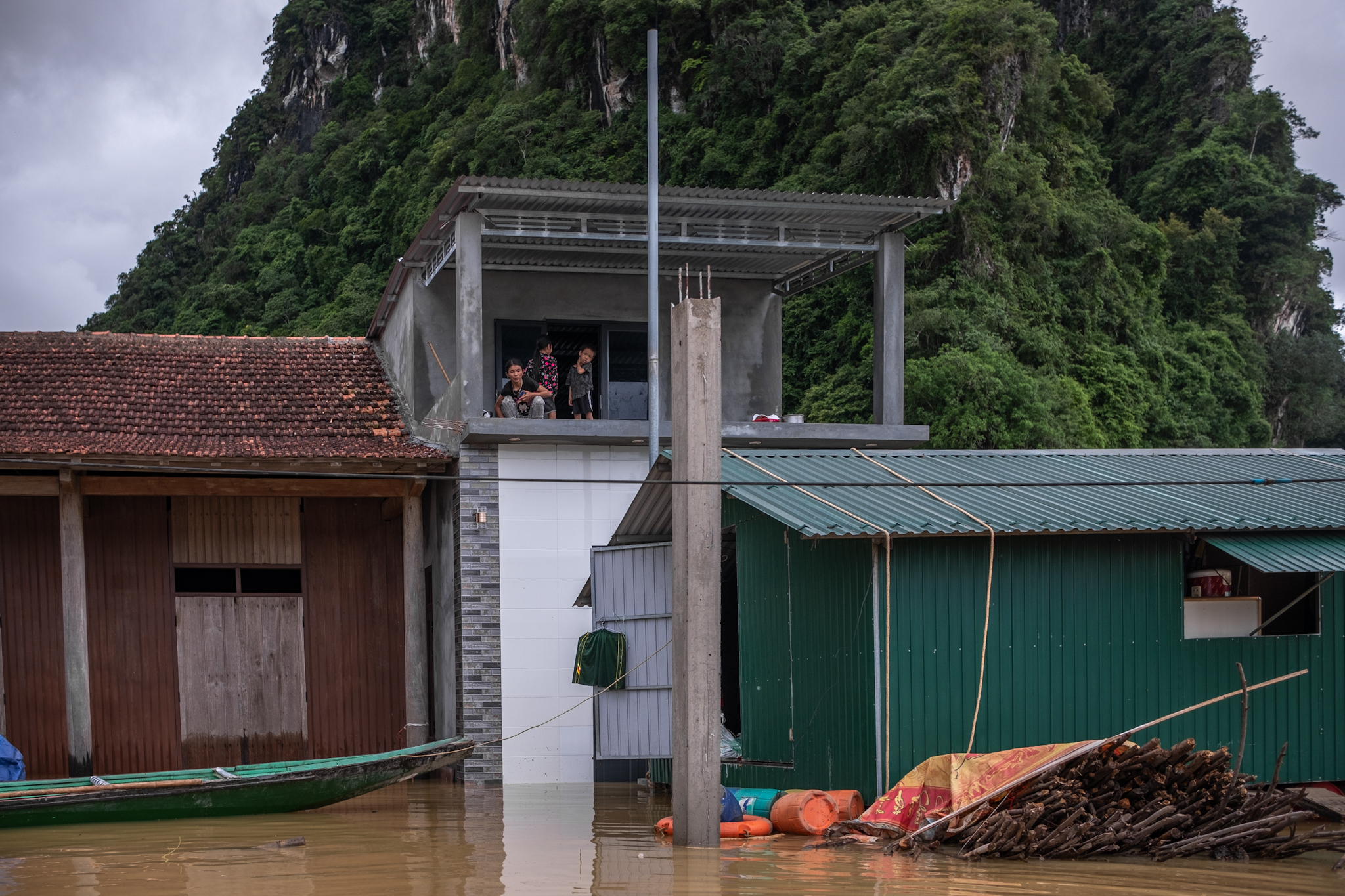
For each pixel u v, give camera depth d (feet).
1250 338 155.22
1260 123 172.96
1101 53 187.83
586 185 47.34
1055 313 124.88
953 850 28.58
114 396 54.24
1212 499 37.52
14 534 52.26
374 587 56.29
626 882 24.82
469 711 48.14
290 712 54.80
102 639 52.80
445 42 226.38
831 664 34.35
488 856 28.91
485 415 49.26
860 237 54.70
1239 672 31.27
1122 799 28.91
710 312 30.50
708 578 29.99
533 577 49.08
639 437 49.42
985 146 123.34
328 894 23.95
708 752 29.76
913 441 52.75
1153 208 167.43
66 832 33.88
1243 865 26.61
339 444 51.49
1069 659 34.12
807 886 24.04
